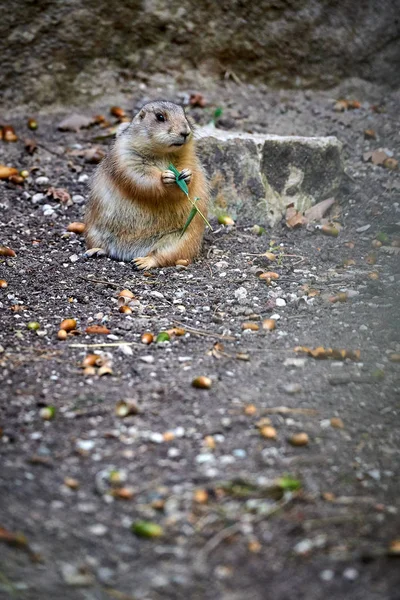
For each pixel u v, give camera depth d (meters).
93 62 10.44
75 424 4.75
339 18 10.85
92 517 4.04
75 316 6.28
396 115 10.48
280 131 10.05
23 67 10.12
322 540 3.87
